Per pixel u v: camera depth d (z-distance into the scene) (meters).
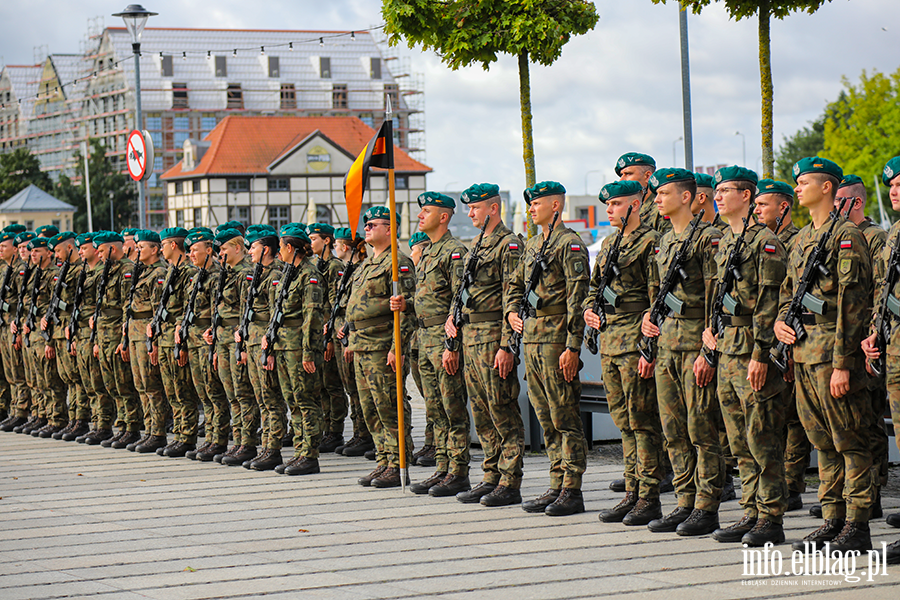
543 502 7.43
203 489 8.76
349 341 8.75
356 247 10.24
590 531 6.74
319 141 65.75
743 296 6.09
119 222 76.25
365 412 8.77
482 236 7.75
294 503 8.03
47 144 96.31
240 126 67.06
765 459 6.16
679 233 6.55
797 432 7.23
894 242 5.65
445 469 8.38
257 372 9.66
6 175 75.06
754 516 6.32
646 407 6.83
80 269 12.02
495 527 6.95
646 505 6.88
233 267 10.06
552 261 7.14
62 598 5.61
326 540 6.74
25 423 13.30
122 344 11.23
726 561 5.87
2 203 73.69
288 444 11.13
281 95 89.56
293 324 9.38
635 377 6.77
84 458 10.74
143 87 85.62
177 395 10.67
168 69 87.00
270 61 89.50
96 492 8.74
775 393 6.08
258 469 9.66
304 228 9.48
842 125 44.34
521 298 7.36
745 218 6.11
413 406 13.68
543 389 7.36
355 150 68.69
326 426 10.84
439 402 8.31
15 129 100.88
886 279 5.68
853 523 5.91
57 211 69.44
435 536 6.75
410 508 7.70
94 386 11.82
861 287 5.68
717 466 6.52
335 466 9.82
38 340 12.51
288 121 68.31
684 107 11.98
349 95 91.56
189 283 10.52
